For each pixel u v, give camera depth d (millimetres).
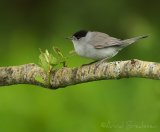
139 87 13484
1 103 12930
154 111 12805
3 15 17969
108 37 11367
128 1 17703
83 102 13141
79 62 13844
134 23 17141
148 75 8352
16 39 15281
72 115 12891
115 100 13367
